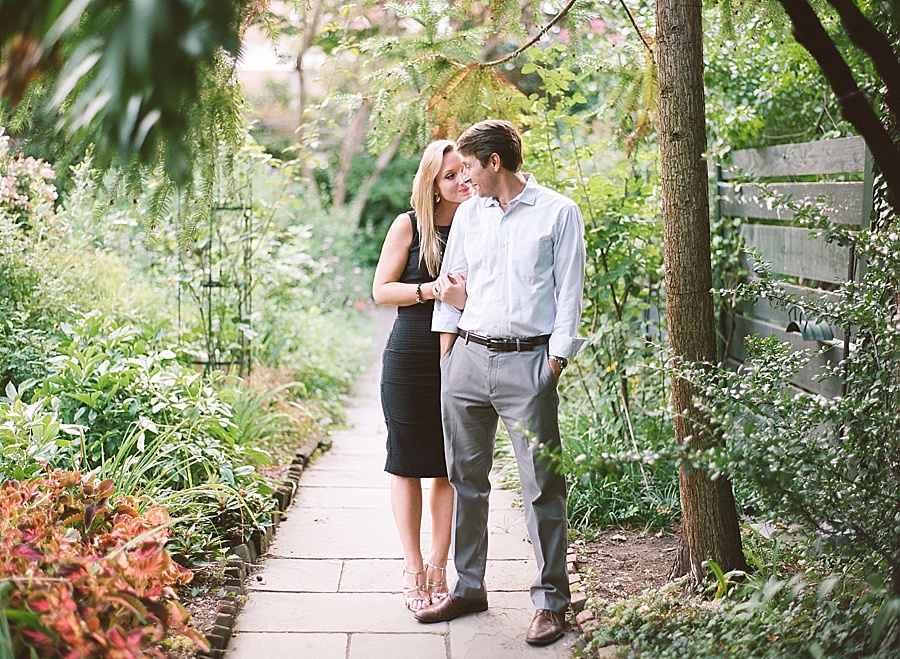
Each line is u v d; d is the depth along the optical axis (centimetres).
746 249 283
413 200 299
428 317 297
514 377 266
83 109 144
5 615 193
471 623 283
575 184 442
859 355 263
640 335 417
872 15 270
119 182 218
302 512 394
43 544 224
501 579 321
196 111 183
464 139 268
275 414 487
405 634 274
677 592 277
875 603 217
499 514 395
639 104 373
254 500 355
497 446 478
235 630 273
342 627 278
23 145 222
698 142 264
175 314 562
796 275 379
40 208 463
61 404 361
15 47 149
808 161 377
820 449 236
